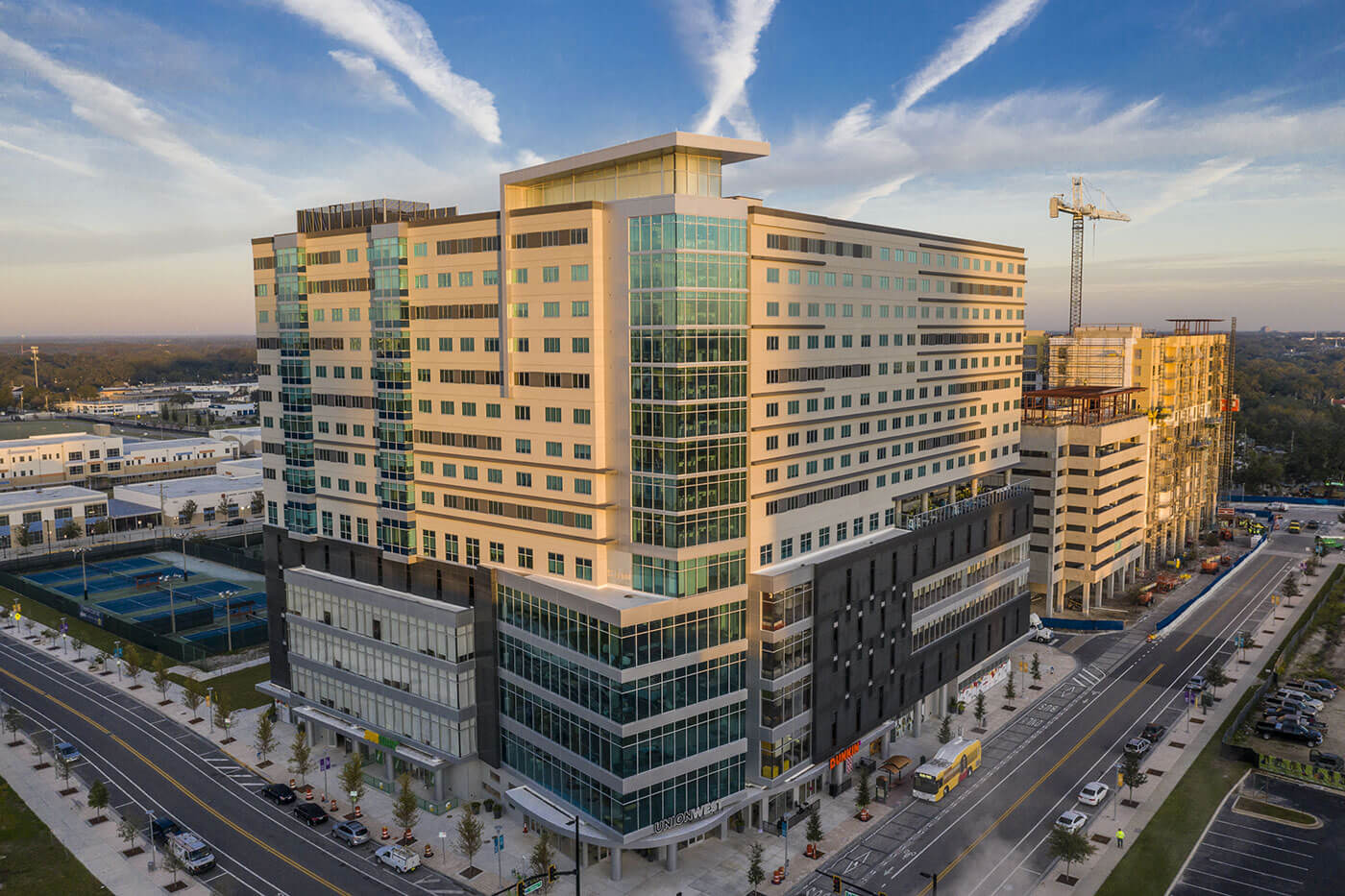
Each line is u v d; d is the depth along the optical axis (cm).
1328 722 11744
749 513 8894
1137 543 17950
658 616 8050
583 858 8494
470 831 8262
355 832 8831
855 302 10325
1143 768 10356
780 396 9231
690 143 8056
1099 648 14662
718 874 8244
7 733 11531
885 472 11150
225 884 8169
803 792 9625
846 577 9738
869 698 10300
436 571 10150
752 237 8719
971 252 12625
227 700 11306
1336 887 7919
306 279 11131
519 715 9281
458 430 9806
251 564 19650
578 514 8856
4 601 17462
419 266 9975
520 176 9044
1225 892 7869
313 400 11269
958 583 12062
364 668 10619
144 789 10006
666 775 8244
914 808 9475
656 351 8175
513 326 9188
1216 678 12888
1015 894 7875
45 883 8206
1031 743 11069
